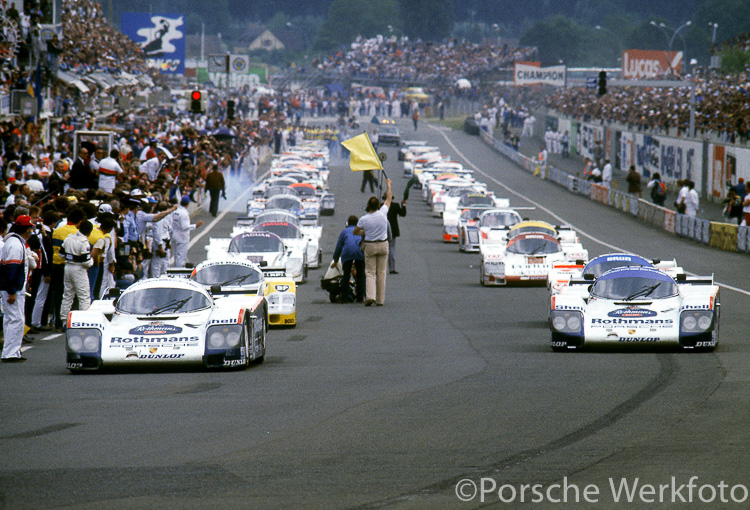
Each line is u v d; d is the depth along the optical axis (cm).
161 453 2947
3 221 5175
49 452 2970
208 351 4569
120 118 18625
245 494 2519
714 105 19725
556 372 4434
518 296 8312
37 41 13550
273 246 8688
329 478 2659
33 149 12531
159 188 9400
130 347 4569
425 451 2944
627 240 13788
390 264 10131
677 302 5206
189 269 6344
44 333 6078
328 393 3953
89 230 5941
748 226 12069
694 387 3941
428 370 4569
